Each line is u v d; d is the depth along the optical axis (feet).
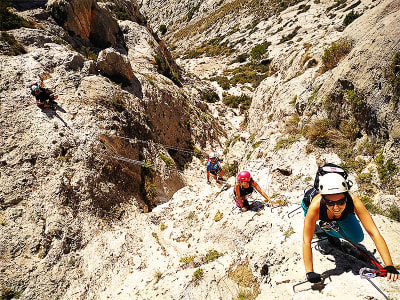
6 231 27.66
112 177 39.91
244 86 135.85
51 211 30.91
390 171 22.50
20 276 25.59
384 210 20.25
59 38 60.23
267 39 193.06
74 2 71.41
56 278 26.66
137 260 28.45
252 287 16.20
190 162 70.74
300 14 199.21
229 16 289.12
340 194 9.20
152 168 50.39
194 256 22.75
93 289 26.68
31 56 47.50
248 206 22.58
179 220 30.86
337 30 68.85
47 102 39.93
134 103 57.41
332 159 27.78
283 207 20.20
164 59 109.50
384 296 9.48
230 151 69.31
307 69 54.19
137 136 52.49
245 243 19.71
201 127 83.97
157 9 479.82
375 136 25.40
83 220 32.50
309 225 9.98
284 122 43.47
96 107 46.03
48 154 35.17
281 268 14.99
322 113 32.53
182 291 18.95
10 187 30.91
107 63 57.57
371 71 25.26
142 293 22.54
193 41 297.94
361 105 26.63
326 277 11.71
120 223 35.14
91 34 81.66
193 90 120.57
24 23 57.11
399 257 12.53
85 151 38.40
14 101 38.73
